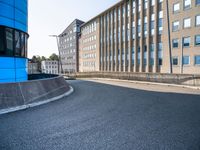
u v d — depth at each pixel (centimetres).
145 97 1129
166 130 520
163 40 3516
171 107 829
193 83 1845
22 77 1284
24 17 1318
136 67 4134
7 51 1130
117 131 514
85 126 559
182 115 685
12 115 689
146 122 598
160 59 3600
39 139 457
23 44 1302
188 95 1214
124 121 610
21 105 828
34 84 994
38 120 622
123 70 4641
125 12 4503
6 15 1119
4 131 514
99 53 5953
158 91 1441
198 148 404
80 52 8075
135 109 791
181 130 519
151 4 3750
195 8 3016
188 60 3139
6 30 1119
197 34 2995
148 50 3803
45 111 757
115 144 427
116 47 4922
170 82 2102
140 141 443
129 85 2000
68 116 675
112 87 1764
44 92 1031
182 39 3216
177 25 3294
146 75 2428
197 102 952
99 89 1588
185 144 424
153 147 409
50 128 540
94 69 6444
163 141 442
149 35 3791
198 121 606
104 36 5672
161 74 2214
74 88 1670
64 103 938
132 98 1091
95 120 624
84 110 774
